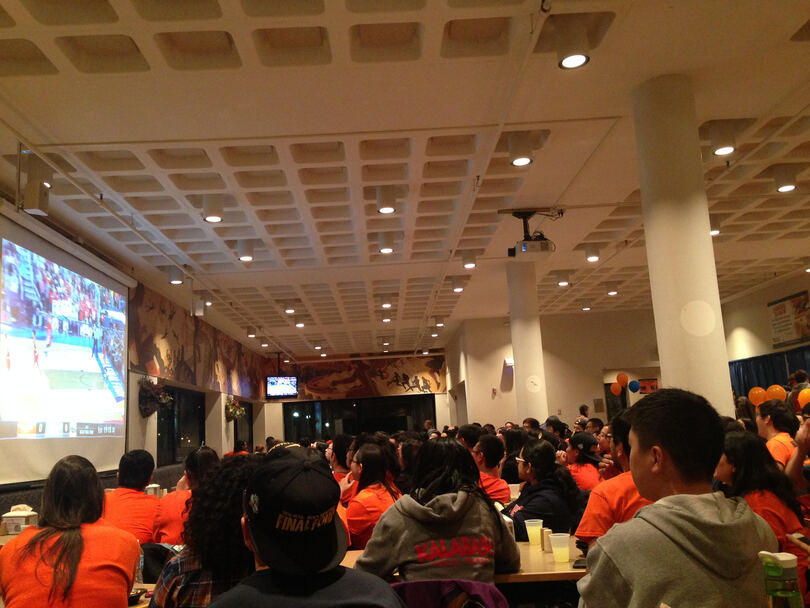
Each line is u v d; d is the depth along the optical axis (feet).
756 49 17.40
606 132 21.68
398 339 65.26
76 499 8.64
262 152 22.49
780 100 20.22
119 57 16.55
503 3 14.78
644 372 57.41
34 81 16.78
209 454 14.24
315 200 26.53
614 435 10.28
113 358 32.07
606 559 5.20
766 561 4.94
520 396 37.91
